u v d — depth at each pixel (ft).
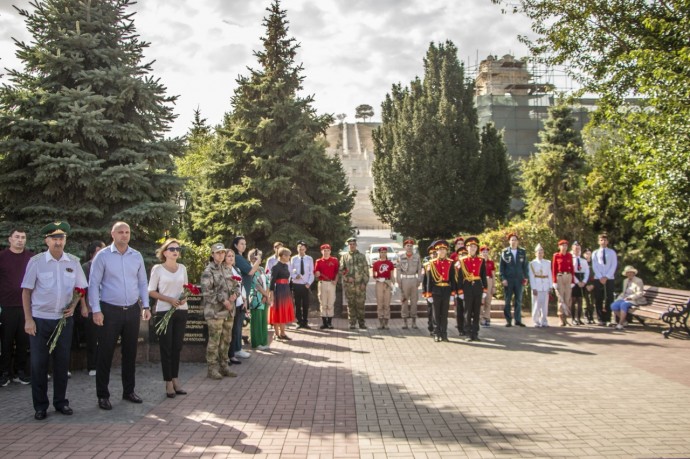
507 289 45.47
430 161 103.71
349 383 25.36
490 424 18.88
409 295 44.78
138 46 44.14
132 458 15.44
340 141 446.60
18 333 24.80
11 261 24.66
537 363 30.01
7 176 37.32
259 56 67.67
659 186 42.04
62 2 41.57
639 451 16.08
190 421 19.22
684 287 60.49
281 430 18.19
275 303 38.73
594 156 68.39
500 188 108.88
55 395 20.03
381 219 117.39
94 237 38.78
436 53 113.29
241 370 28.48
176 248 23.13
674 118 38.24
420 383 25.32
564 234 65.87
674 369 28.22
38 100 38.42
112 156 40.14
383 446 16.57
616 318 44.70
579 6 44.42
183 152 44.75
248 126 64.85
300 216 65.26
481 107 178.50
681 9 39.14
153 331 30.42
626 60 40.19
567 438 17.30
